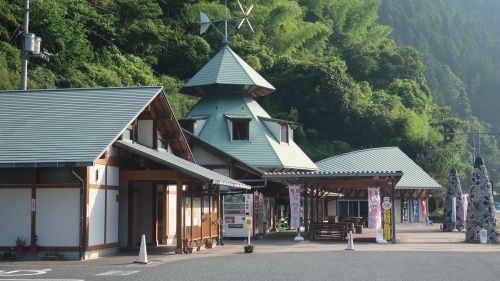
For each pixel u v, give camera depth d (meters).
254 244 22.77
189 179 18.56
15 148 15.55
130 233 18.77
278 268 13.70
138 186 20.50
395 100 59.91
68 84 34.22
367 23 80.50
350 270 13.32
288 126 33.97
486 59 143.25
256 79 34.19
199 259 15.98
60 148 15.40
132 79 42.31
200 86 33.78
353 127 55.00
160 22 48.84
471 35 150.75
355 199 41.75
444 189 43.97
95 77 37.41
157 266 14.09
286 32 58.06
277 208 34.31
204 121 32.44
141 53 47.22
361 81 66.50
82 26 39.19
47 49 34.94
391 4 135.88
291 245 22.19
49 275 12.26
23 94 18.77
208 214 21.88
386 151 45.25
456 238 27.02
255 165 29.67
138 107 17.70
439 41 139.50
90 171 15.95
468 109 122.00
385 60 71.81
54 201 15.84
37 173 15.99
